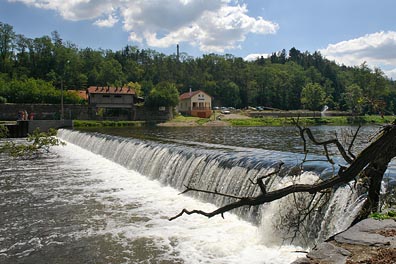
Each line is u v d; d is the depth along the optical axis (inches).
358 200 347.6
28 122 1972.2
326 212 382.3
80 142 1459.2
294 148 847.7
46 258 372.8
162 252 382.3
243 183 514.0
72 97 3186.5
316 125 2345.0
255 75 5467.5
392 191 352.5
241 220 482.0
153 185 706.2
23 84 3174.2
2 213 526.0
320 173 440.8
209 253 378.6
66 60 4813.0
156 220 488.7
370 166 262.2
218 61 6294.3
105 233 440.8
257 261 356.8
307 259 203.9
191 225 465.7
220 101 5152.6
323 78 5447.8
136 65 5880.9
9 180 767.7
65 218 501.7
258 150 728.3
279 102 5054.1
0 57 4621.1
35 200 599.8
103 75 4867.1
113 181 749.3
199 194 594.2
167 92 3051.2
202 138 1213.7
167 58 6422.2
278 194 214.5
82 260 366.0
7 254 383.2
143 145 879.1
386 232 232.8
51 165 973.2
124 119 2967.5
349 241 222.5
